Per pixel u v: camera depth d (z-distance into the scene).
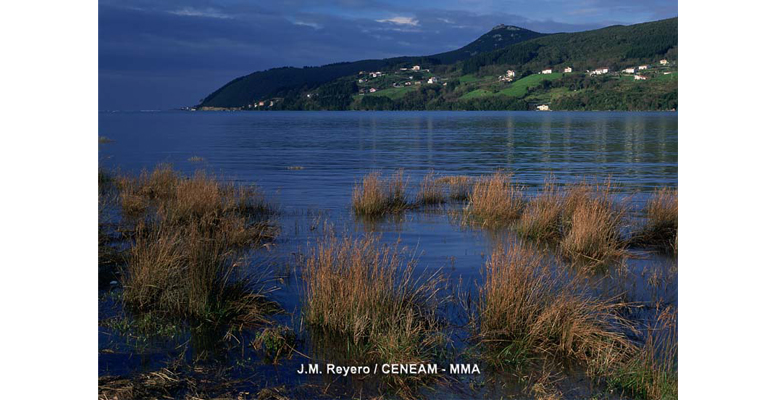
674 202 10.40
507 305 5.72
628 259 8.78
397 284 7.01
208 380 4.83
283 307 6.54
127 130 65.06
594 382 4.91
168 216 10.72
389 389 4.77
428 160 27.72
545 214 10.31
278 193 15.78
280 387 4.73
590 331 5.49
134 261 7.27
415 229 10.93
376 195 12.73
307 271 6.97
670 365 4.81
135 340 5.60
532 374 5.05
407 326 5.42
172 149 34.44
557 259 8.61
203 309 6.17
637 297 6.96
